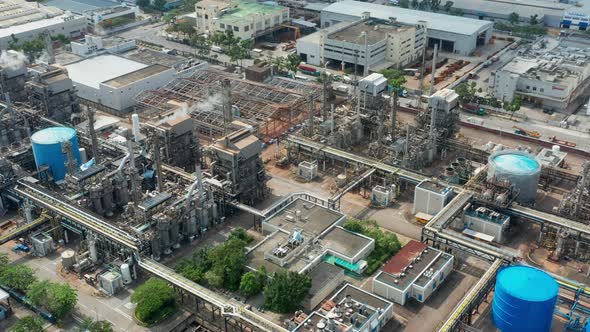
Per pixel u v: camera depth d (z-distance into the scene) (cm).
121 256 16600
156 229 17300
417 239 18175
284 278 15112
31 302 15150
